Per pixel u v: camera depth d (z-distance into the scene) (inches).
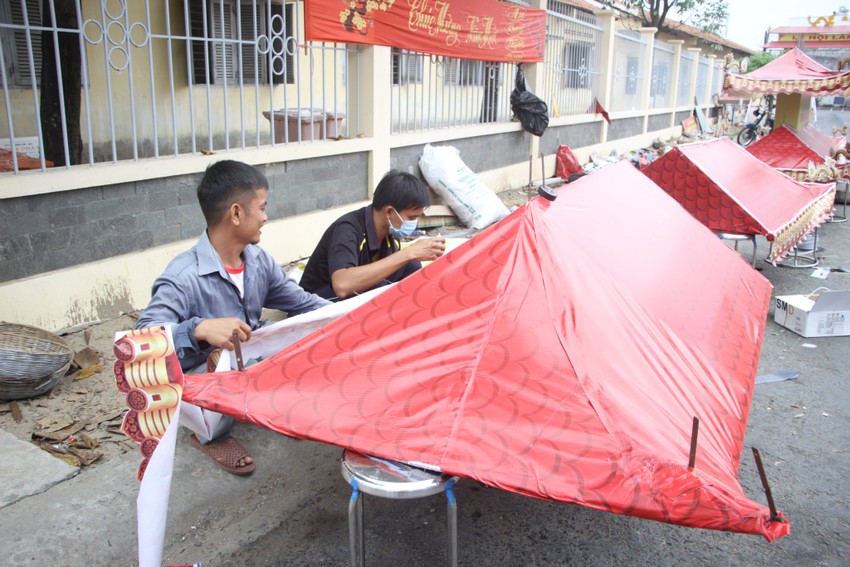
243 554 103.3
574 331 84.6
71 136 199.9
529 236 92.7
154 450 81.1
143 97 288.7
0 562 95.9
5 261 154.6
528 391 79.7
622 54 535.5
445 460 74.6
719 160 248.8
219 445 123.3
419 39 279.6
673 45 684.1
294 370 85.8
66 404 138.6
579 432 75.1
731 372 106.7
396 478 78.1
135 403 80.6
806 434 145.9
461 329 86.2
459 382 81.9
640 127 607.8
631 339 91.9
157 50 291.0
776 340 200.2
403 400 81.7
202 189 108.2
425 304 89.0
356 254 128.8
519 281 88.0
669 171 234.4
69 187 162.6
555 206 110.3
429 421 79.0
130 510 109.1
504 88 372.2
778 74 396.2
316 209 247.8
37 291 159.2
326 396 83.0
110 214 175.2
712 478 70.6
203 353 110.7
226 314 113.3
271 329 102.3
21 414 133.8
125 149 285.1
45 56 192.4
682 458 72.7
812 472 131.4
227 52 315.9
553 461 73.0
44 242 161.8
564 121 434.0
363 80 261.7
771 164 376.5
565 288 89.4
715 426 87.5
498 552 106.3
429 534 110.0
